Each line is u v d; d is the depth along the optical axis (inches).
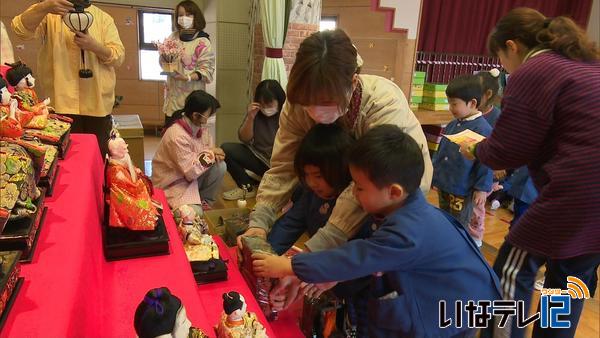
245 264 54.4
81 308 30.0
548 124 51.5
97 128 91.8
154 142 198.4
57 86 87.0
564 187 50.2
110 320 36.9
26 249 32.0
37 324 26.0
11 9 169.3
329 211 55.2
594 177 49.0
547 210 51.8
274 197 58.6
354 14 161.5
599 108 48.8
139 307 28.1
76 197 43.2
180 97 130.3
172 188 93.1
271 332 45.4
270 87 118.5
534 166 55.6
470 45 181.3
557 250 52.2
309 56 38.8
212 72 132.9
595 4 213.2
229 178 146.7
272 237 59.5
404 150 41.6
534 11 57.4
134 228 47.2
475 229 92.9
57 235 35.9
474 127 90.9
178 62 127.4
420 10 150.2
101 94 90.1
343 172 49.8
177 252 49.4
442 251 43.1
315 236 47.9
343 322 56.2
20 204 33.4
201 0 177.3
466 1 174.2
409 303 44.1
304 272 41.9
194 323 38.2
